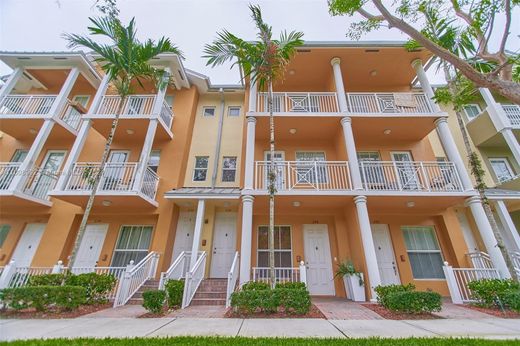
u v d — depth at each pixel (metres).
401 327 4.78
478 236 10.02
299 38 9.04
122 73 8.99
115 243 10.12
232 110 13.55
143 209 10.39
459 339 3.73
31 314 5.90
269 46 8.55
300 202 9.56
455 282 7.82
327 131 10.99
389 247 9.94
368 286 7.91
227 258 10.38
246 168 9.22
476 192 8.61
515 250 9.03
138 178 9.40
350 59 11.14
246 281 7.73
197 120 13.20
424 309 5.95
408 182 9.36
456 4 6.15
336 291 9.34
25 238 10.33
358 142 11.48
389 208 10.05
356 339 3.79
